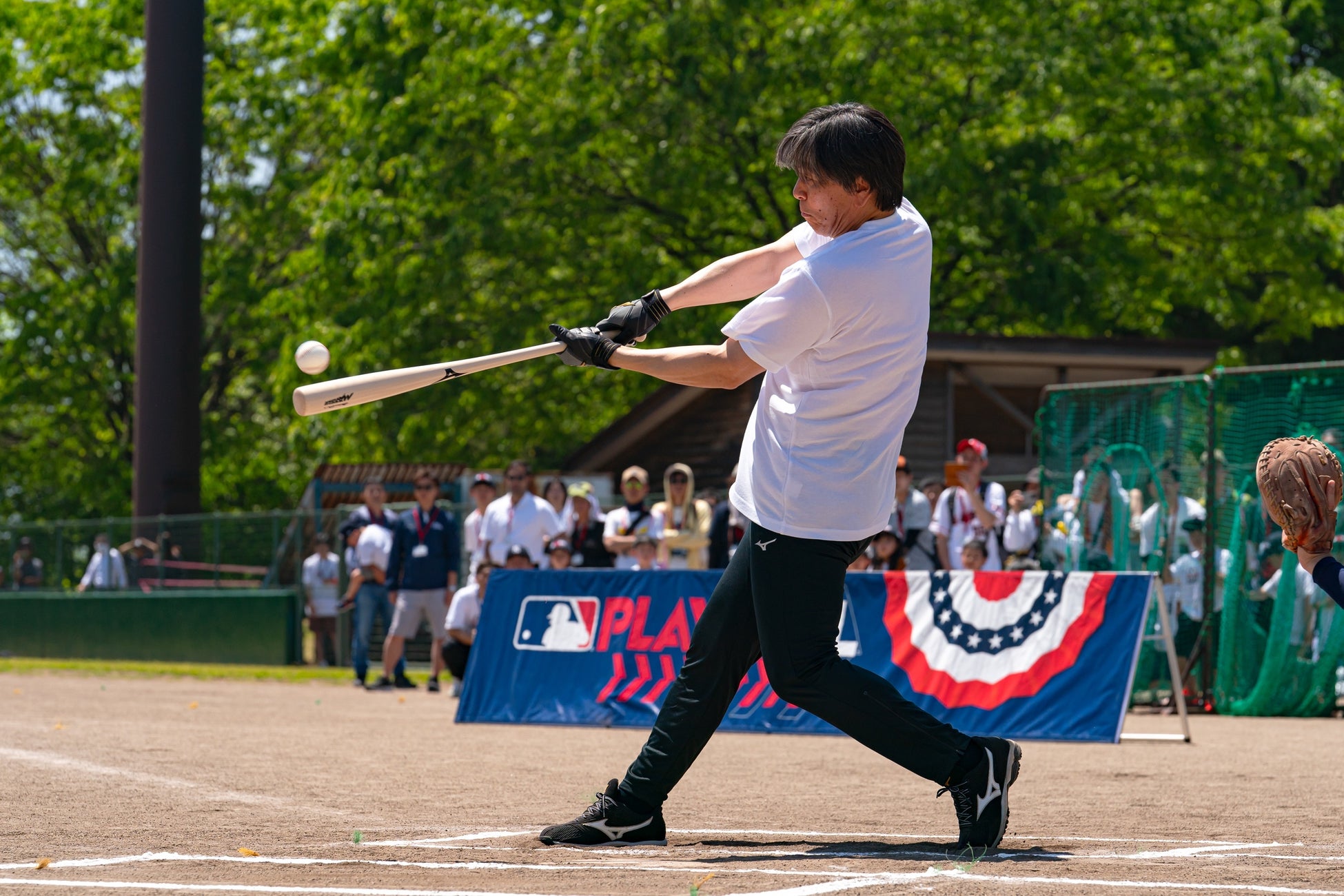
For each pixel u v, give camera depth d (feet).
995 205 143.13
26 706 74.13
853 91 143.74
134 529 148.36
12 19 211.00
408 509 108.27
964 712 57.52
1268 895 20.76
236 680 109.09
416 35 154.92
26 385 225.35
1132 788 39.29
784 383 25.68
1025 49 143.54
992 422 122.31
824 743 54.85
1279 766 46.16
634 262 153.28
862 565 79.87
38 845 27.14
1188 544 73.10
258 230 217.15
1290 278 175.01
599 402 169.37
